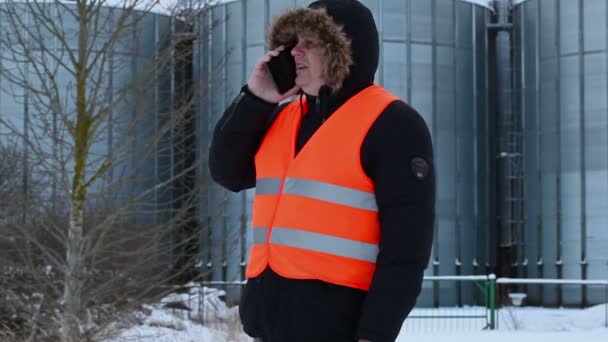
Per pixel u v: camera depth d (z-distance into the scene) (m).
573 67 33.78
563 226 33.47
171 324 15.98
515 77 35.62
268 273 3.19
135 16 13.15
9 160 13.77
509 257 34.62
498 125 35.38
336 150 3.13
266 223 3.26
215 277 31.22
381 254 3.01
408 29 33.03
